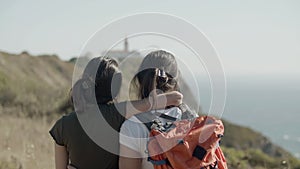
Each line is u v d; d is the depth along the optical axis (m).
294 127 186.88
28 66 52.66
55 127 3.29
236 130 22.23
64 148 3.33
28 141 9.98
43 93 20.11
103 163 3.23
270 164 11.19
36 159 7.92
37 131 12.23
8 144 9.32
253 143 18.45
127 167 3.12
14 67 49.22
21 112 15.67
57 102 17.17
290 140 123.81
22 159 7.69
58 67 57.06
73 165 3.27
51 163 7.82
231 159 9.95
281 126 192.00
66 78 53.88
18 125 12.78
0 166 7.29
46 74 52.56
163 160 2.92
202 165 2.88
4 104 17.70
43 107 17.08
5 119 13.85
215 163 2.96
